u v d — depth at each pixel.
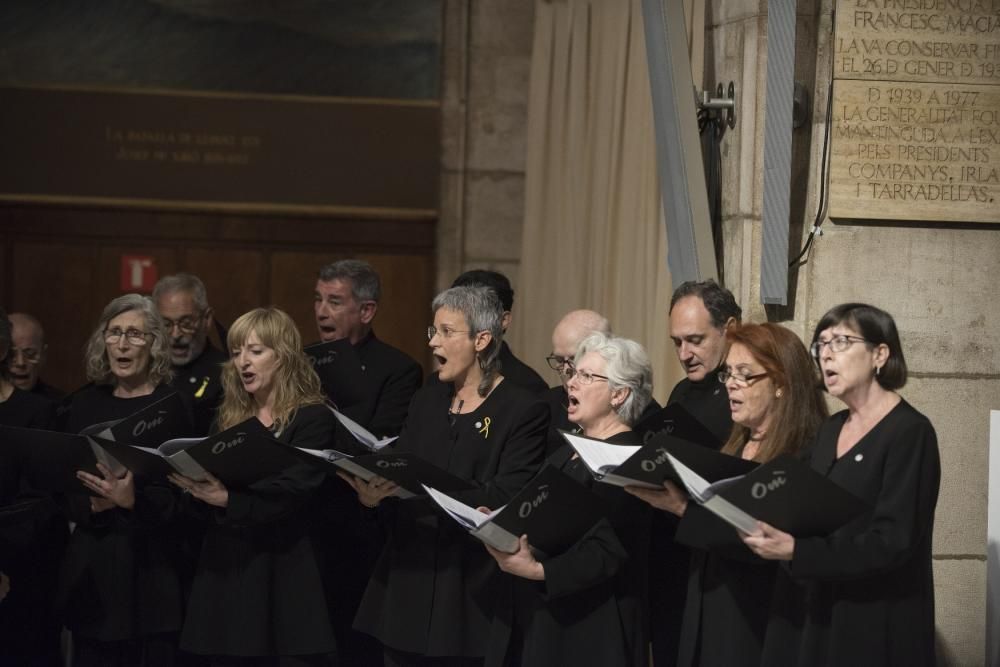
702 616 4.20
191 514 5.10
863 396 3.89
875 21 5.73
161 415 4.95
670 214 6.12
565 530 4.23
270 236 10.16
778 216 5.67
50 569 5.47
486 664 4.55
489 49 10.07
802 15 5.85
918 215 5.76
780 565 3.99
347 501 5.25
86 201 9.97
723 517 3.70
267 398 5.09
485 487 4.67
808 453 4.05
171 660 5.27
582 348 4.51
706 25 6.55
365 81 10.07
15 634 5.34
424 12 10.05
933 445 3.77
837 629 3.77
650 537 4.88
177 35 10.02
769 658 3.94
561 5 8.80
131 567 5.16
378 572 4.97
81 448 4.74
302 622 4.94
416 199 10.12
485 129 10.10
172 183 10.05
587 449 4.10
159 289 6.35
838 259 5.81
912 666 3.74
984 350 5.86
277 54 10.06
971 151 5.78
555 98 8.79
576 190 8.39
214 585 4.95
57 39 9.94
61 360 10.05
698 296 4.95
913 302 5.84
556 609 4.34
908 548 3.65
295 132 10.08
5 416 5.21
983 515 5.84
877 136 5.75
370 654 5.54
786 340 4.14
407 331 10.21
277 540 4.98
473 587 4.78
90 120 9.97
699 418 4.94
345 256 10.19
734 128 6.22
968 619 5.82
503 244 10.12
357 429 5.04
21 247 9.99
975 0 5.77
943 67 5.76
